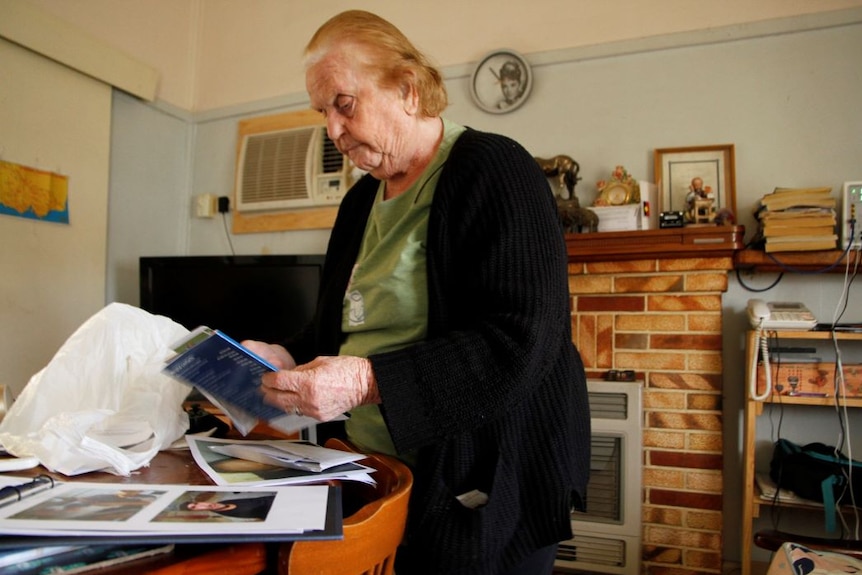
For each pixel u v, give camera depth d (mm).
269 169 2896
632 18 2357
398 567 754
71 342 928
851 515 1996
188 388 880
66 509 500
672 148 2260
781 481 1910
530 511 762
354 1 2824
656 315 2148
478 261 724
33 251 2314
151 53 2889
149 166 2895
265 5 3018
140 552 474
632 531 2027
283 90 2953
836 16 2102
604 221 2201
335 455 720
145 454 717
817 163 2127
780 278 2127
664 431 2125
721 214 2084
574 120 2416
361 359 655
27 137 2285
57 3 2424
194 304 2559
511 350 657
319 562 507
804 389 1913
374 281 837
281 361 965
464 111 2580
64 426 718
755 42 2209
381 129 820
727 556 2135
